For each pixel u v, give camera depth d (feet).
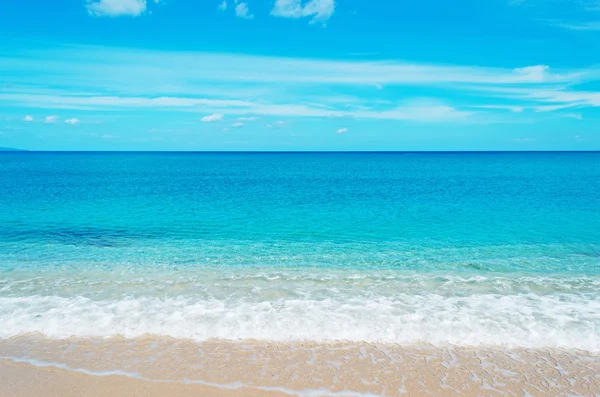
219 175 209.77
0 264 42.42
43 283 36.37
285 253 48.19
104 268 41.34
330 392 20.43
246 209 82.53
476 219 70.38
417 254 47.83
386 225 65.46
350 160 492.95
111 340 25.79
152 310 30.25
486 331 27.07
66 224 64.90
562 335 26.53
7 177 179.93
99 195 107.14
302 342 25.76
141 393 20.20
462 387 20.93
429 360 23.63
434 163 379.14
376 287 35.88
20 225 63.67
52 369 22.34
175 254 47.37
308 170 267.39
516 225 64.80
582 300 32.63
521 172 220.64
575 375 22.12
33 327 27.32
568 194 107.65
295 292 34.50
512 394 20.39
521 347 25.18
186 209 82.48
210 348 24.90
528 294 34.04
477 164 343.46
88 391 20.34
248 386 20.88
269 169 279.69
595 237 56.03
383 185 145.28
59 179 169.58
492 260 45.09
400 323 28.25
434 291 34.81
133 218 70.95
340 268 42.01
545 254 47.55
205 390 20.49
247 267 42.29
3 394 19.98
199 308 30.68
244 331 27.07
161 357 23.75
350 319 28.86
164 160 491.31
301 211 80.33
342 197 105.40
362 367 22.80
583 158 497.46
